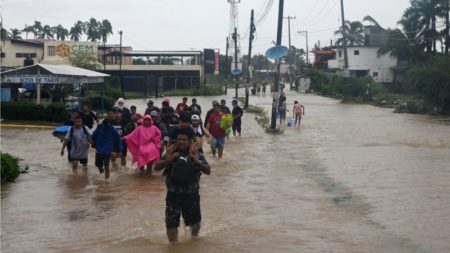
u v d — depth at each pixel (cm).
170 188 798
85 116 1596
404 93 6488
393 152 1912
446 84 4112
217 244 803
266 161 1683
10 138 2223
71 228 888
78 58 6644
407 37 7094
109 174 1364
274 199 1130
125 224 912
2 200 1092
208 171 815
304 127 2941
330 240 830
